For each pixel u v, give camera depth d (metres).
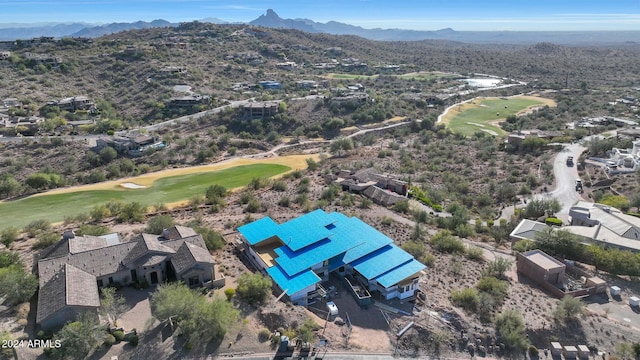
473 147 168.50
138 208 91.44
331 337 53.16
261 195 108.62
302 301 59.69
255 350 49.81
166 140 180.88
